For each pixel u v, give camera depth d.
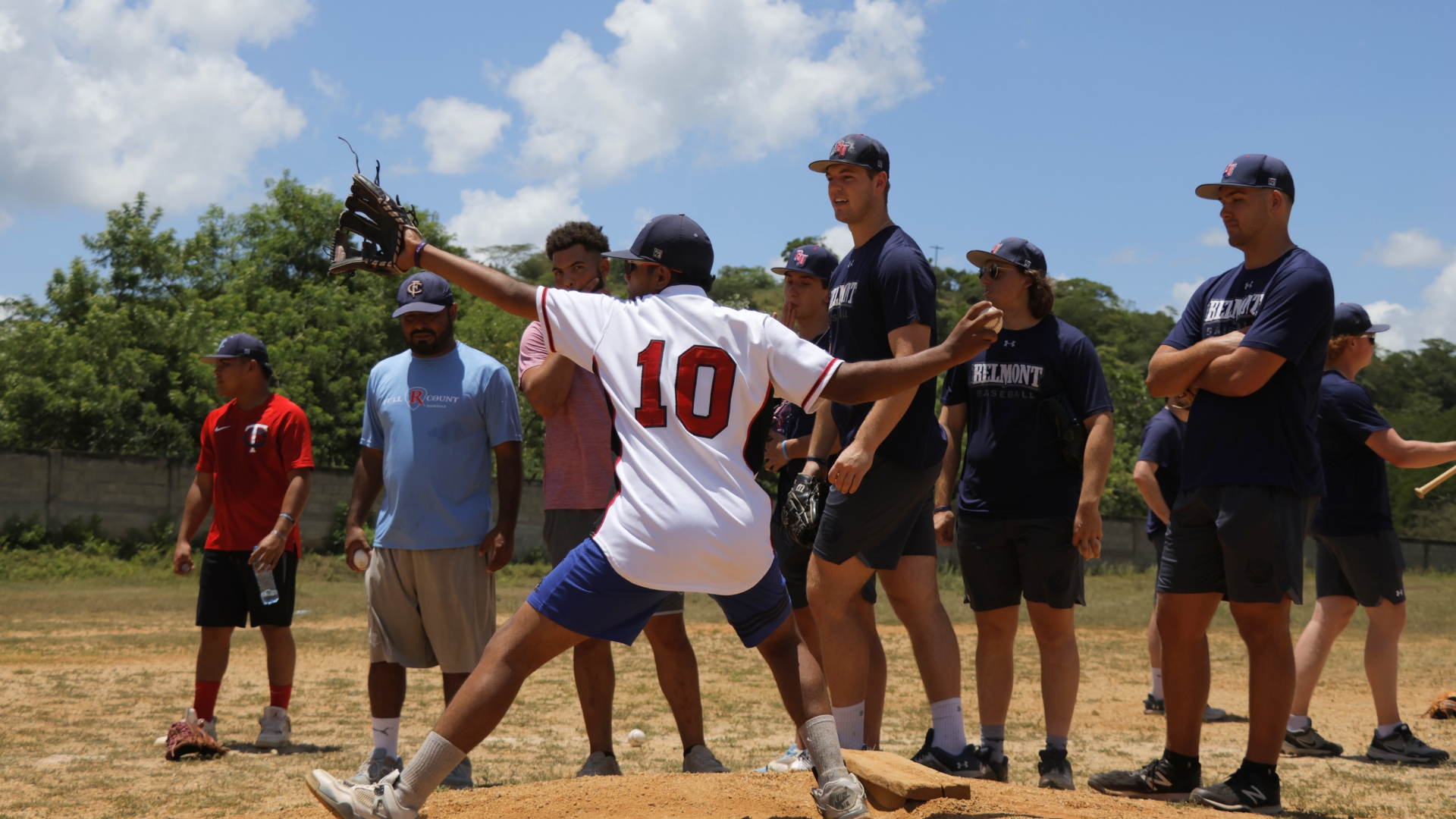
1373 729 6.97
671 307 2.97
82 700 7.55
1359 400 5.86
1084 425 4.77
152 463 24.59
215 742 5.83
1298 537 4.01
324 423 31.70
